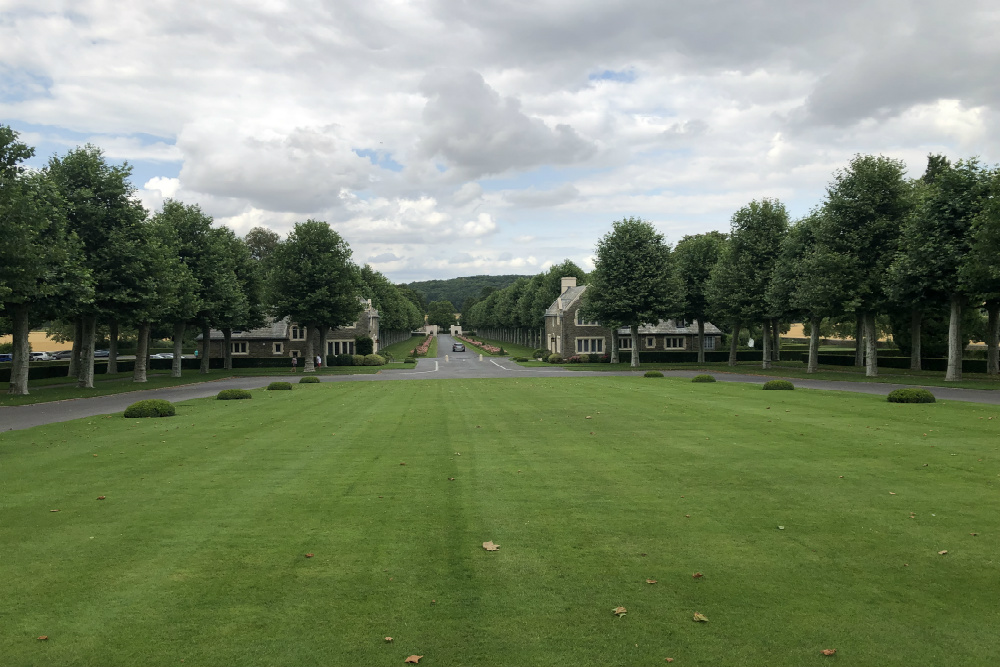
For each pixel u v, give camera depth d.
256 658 5.73
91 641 6.04
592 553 8.21
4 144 28.81
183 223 49.41
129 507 10.49
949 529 8.96
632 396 28.25
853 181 39.88
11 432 19.05
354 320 57.22
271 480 12.33
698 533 8.95
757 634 6.08
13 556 8.27
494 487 11.62
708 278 60.91
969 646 5.80
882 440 15.88
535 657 5.71
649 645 5.89
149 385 40.06
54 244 31.00
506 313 125.75
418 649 5.86
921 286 33.75
